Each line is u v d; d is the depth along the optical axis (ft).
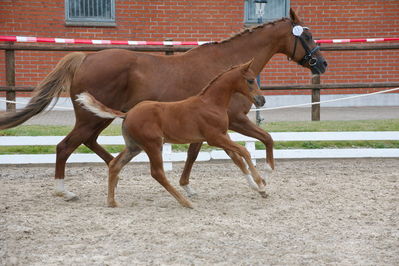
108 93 20.70
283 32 23.06
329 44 48.47
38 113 21.16
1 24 44.75
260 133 21.49
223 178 26.07
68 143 20.99
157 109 19.40
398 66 49.93
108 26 46.68
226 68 21.81
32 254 14.93
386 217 18.94
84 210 19.80
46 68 45.88
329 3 48.62
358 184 24.31
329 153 29.86
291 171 27.71
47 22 45.70
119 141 29.14
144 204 20.90
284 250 15.38
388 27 49.29
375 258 14.78
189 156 21.95
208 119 19.33
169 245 15.72
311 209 20.02
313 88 38.17
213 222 18.12
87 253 15.03
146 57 21.17
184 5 47.32
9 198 21.83
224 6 47.83
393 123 36.37
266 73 48.85
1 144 28.63
